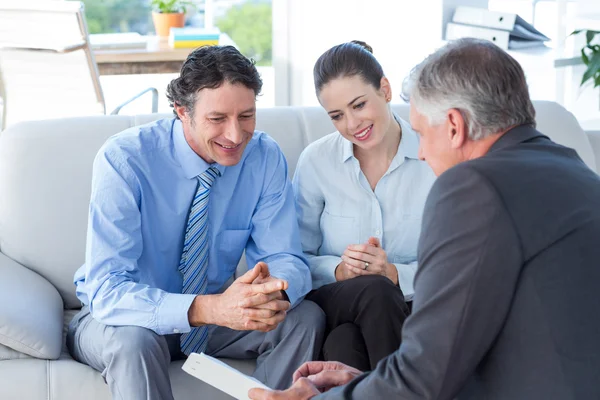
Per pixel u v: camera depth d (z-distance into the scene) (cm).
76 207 229
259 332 209
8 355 200
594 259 124
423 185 224
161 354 191
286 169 222
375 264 209
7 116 407
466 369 126
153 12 480
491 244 121
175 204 210
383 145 221
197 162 208
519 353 123
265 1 512
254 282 193
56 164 230
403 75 421
